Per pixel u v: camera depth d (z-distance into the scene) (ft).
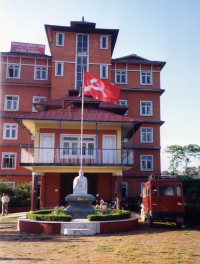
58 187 84.64
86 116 72.54
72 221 48.42
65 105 84.69
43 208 82.58
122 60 122.83
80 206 55.16
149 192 54.08
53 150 72.84
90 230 44.93
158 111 121.90
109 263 28.30
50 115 71.56
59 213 53.21
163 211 52.37
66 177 85.92
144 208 61.72
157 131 120.26
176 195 52.90
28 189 99.09
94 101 80.89
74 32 116.26
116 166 69.72
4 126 113.09
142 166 116.98
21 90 117.19
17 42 123.03
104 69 116.16
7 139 112.27
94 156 74.33
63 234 45.37
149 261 29.12
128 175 114.73
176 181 53.57
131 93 122.11
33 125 78.13
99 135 76.13
